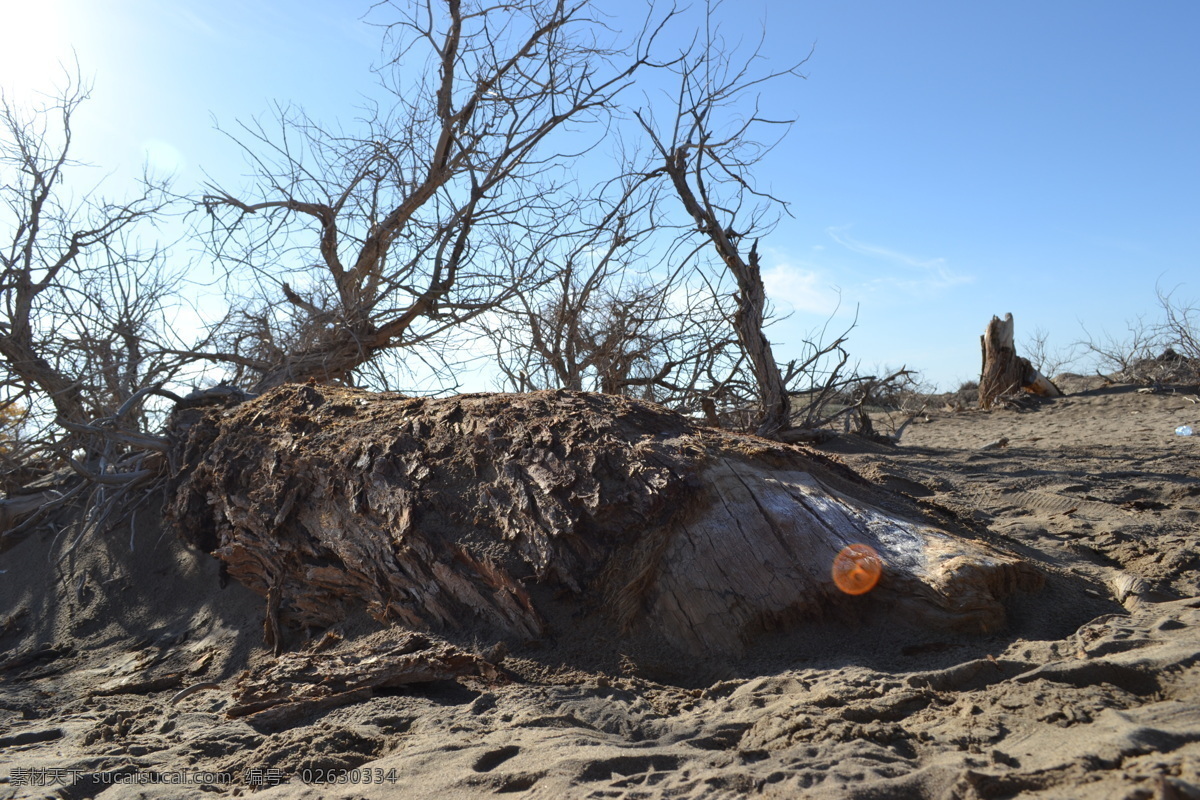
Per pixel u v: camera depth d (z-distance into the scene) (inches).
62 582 259.9
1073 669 115.0
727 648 147.6
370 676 145.6
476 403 191.2
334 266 427.8
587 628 155.8
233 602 222.2
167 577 243.8
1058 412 618.2
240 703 142.9
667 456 166.1
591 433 172.4
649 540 157.5
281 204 404.2
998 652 134.0
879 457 357.1
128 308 383.2
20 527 295.1
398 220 418.0
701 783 94.9
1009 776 85.5
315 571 194.1
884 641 143.3
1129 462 346.0
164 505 256.5
